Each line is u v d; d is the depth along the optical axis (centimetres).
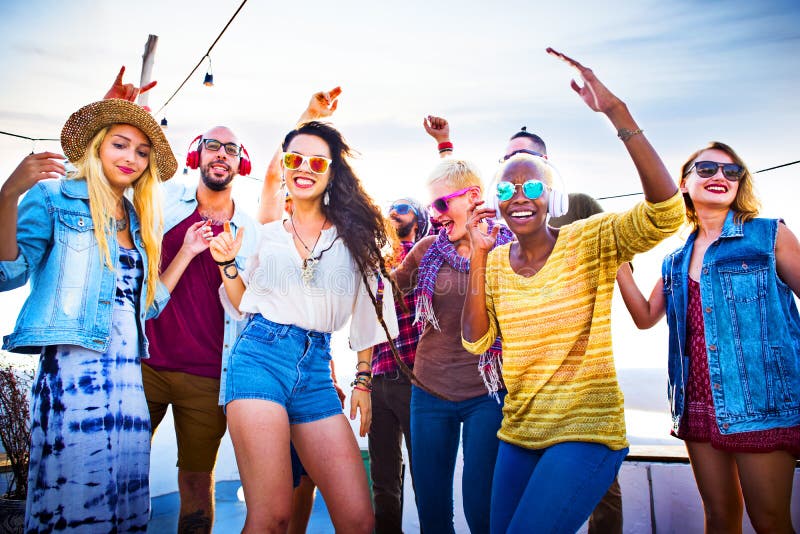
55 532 238
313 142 274
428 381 305
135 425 263
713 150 305
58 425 242
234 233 338
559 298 249
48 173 243
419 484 305
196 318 317
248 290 263
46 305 248
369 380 318
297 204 278
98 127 270
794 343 276
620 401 240
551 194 260
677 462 353
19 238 248
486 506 285
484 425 289
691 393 296
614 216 245
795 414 267
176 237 328
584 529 342
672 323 310
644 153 222
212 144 332
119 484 255
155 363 312
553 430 246
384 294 292
